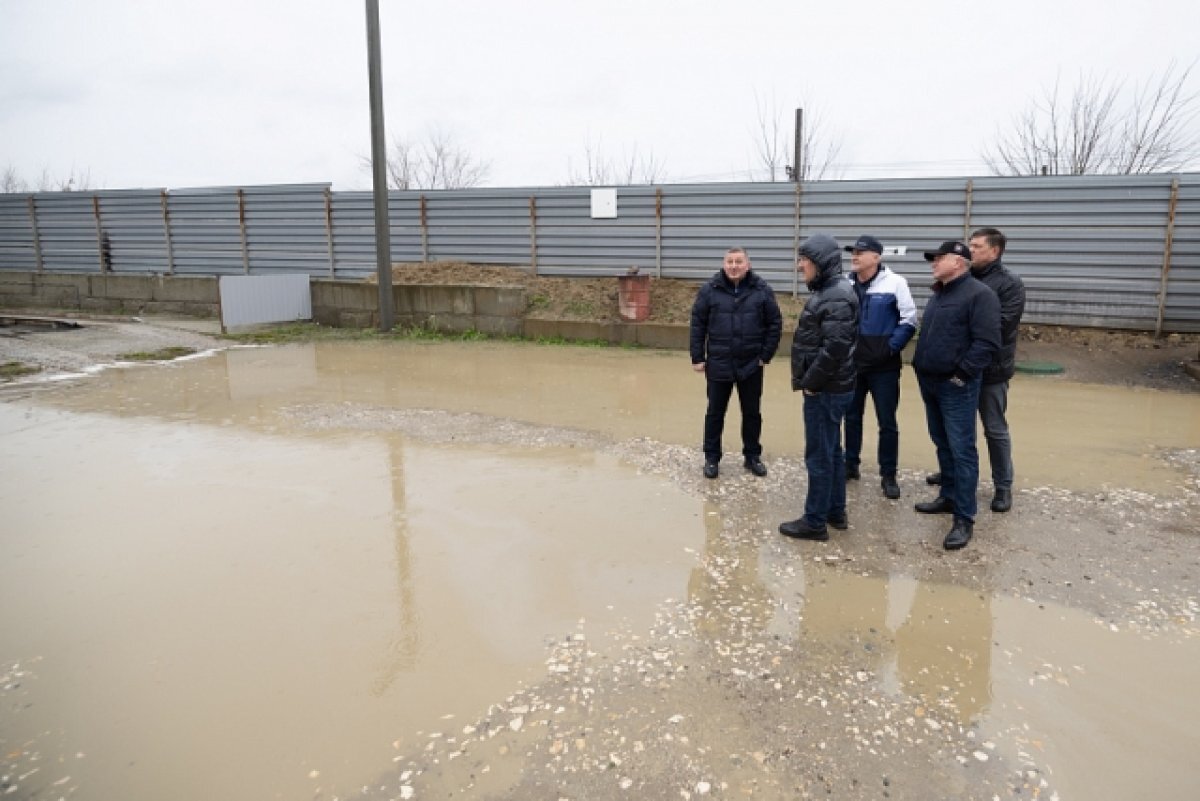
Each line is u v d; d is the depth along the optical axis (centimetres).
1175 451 646
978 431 712
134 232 1780
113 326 1413
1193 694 320
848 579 419
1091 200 1102
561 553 448
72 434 695
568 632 365
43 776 276
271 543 461
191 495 540
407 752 286
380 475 580
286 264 1659
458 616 379
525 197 1437
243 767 279
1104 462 616
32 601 395
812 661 343
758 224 1293
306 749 288
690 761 280
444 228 1513
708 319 565
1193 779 272
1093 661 343
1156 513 508
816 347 450
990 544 462
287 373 984
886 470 541
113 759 285
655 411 786
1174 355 1026
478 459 621
